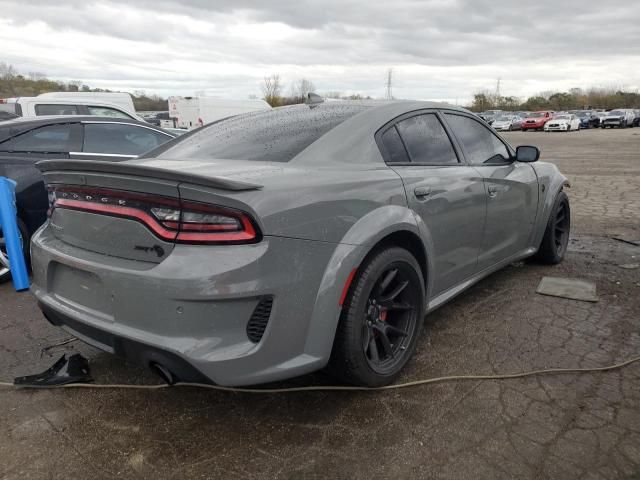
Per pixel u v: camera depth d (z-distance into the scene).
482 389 2.65
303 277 2.18
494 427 2.33
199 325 2.00
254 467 2.12
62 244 2.52
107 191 2.21
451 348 3.11
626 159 15.67
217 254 2.00
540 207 4.30
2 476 2.08
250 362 2.08
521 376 2.76
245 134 3.03
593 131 38.38
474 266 3.50
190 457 2.19
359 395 2.62
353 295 2.40
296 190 2.20
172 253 2.04
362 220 2.43
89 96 13.47
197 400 2.63
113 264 2.18
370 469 2.09
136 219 2.13
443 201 3.00
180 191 2.00
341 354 2.44
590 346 3.10
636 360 2.92
